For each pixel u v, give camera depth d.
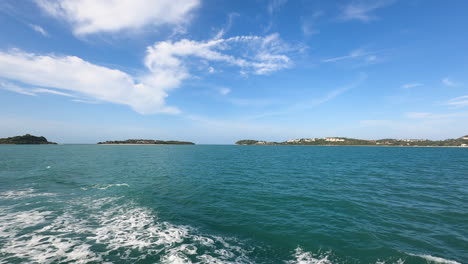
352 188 23.89
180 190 22.70
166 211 15.91
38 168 40.47
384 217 14.89
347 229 12.89
